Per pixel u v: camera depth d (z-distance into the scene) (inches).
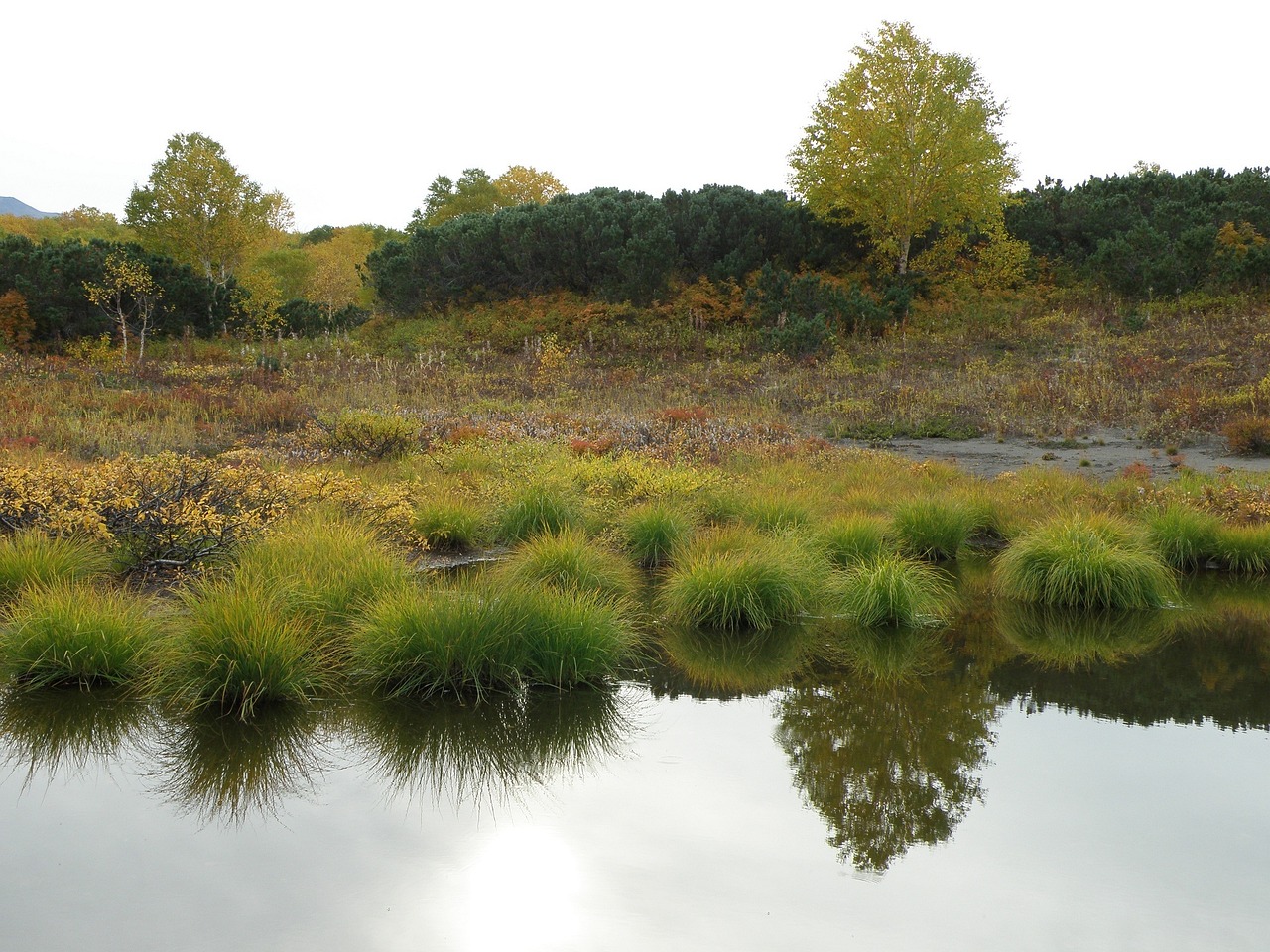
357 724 214.4
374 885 142.6
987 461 621.0
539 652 245.3
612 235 1163.9
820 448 619.2
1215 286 1022.4
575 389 896.9
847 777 188.2
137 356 973.2
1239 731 214.5
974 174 1148.5
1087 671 263.1
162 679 224.5
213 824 163.8
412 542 366.9
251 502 352.8
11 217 2689.5
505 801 175.5
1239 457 599.5
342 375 917.2
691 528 389.1
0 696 221.8
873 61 1170.0
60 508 312.5
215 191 1513.3
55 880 142.8
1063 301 1096.8
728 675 257.4
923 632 303.7
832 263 1245.7
